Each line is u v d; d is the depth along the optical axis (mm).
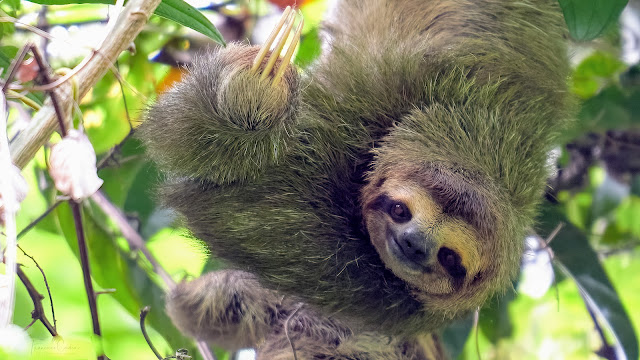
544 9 6559
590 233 7367
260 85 4633
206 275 6500
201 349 6242
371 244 5133
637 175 7098
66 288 8008
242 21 6895
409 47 5480
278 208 5133
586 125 6781
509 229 4660
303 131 5160
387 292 5148
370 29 6461
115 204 6449
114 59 3678
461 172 4617
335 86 5344
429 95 5109
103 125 6609
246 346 6480
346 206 5195
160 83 6699
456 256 4598
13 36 5379
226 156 4902
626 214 7746
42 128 3457
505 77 5445
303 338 6074
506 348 7902
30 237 8039
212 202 5211
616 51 6918
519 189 4867
